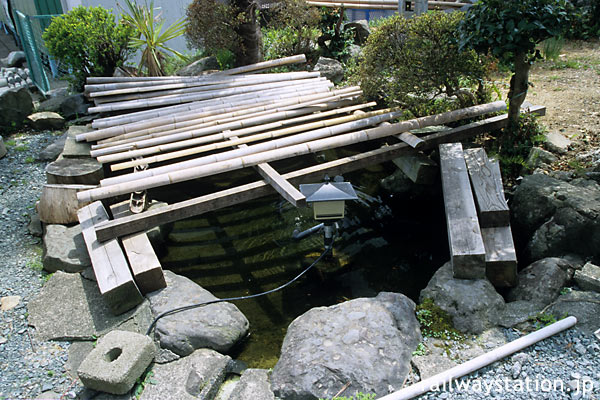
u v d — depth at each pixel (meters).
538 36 4.39
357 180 5.70
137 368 2.92
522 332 3.14
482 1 4.46
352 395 2.73
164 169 4.49
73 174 4.74
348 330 3.08
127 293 3.39
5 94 6.61
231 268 4.26
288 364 2.91
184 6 8.70
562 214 3.74
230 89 6.64
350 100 6.13
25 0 9.09
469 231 3.63
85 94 6.67
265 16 9.05
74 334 3.34
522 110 5.50
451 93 5.40
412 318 3.26
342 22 8.41
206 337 3.18
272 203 5.25
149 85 6.78
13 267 4.16
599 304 3.21
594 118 5.62
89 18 7.25
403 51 5.09
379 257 4.39
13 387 2.97
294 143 4.91
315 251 4.46
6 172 5.70
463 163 4.42
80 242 4.17
